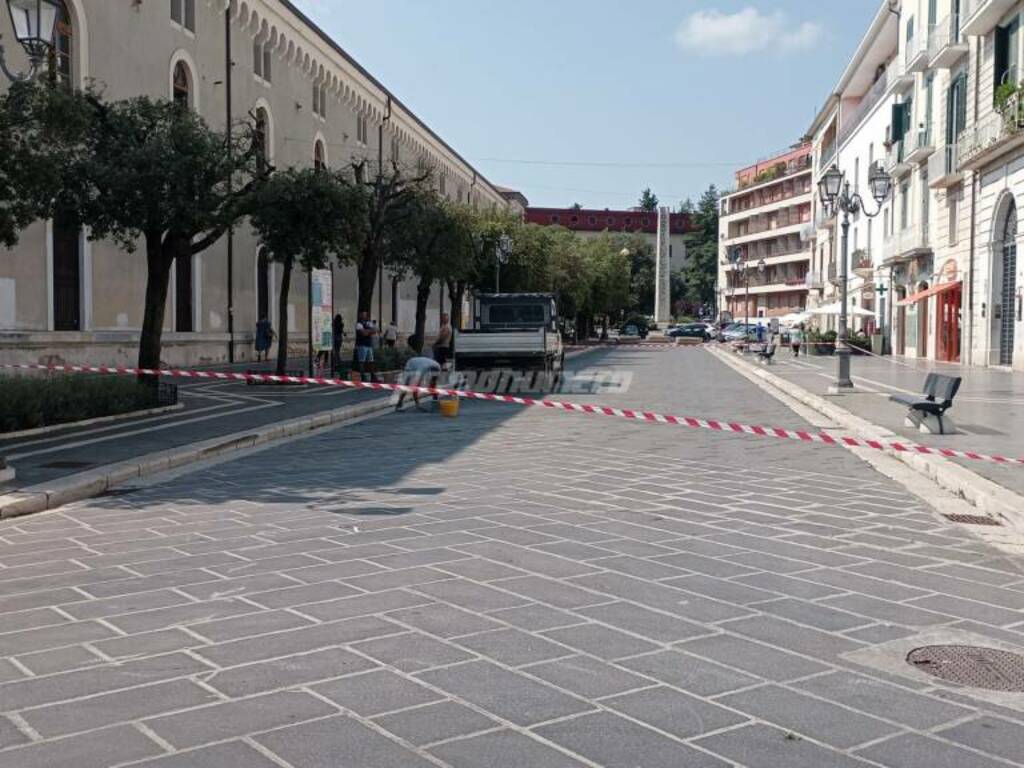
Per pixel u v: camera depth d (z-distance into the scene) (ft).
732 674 14.60
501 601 18.21
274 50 119.24
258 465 37.40
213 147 56.34
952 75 112.16
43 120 38.34
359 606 17.85
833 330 164.45
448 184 211.00
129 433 45.03
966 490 29.78
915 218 131.23
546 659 15.12
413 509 27.61
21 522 26.61
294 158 126.21
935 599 18.83
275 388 74.38
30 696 13.67
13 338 70.95
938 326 121.60
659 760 11.69
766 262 335.88
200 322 101.76
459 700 13.48
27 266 73.36
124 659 15.14
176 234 57.82
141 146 54.90
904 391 70.85
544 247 151.43
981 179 103.04
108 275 84.28
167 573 20.44
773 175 336.90
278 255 72.02
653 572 20.51
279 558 21.65
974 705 13.53
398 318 178.40
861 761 11.74
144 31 89.66
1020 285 92.89
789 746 12.13
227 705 13.29
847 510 27.99
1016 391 68.85
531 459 38.40
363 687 13.93
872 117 160.25
